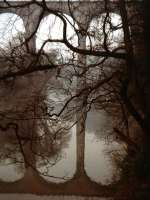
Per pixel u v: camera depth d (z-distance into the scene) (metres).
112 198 25.53
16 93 23.53
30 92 23.84
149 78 18.56
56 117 23.25
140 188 18.98
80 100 23.05
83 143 32.50
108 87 22.28
